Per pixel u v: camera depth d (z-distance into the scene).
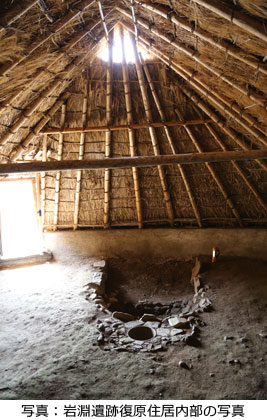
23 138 5.58
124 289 6.30
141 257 7.31
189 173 6.57
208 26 2.94
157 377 3.24
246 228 6.84
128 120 5.84
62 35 3.53
